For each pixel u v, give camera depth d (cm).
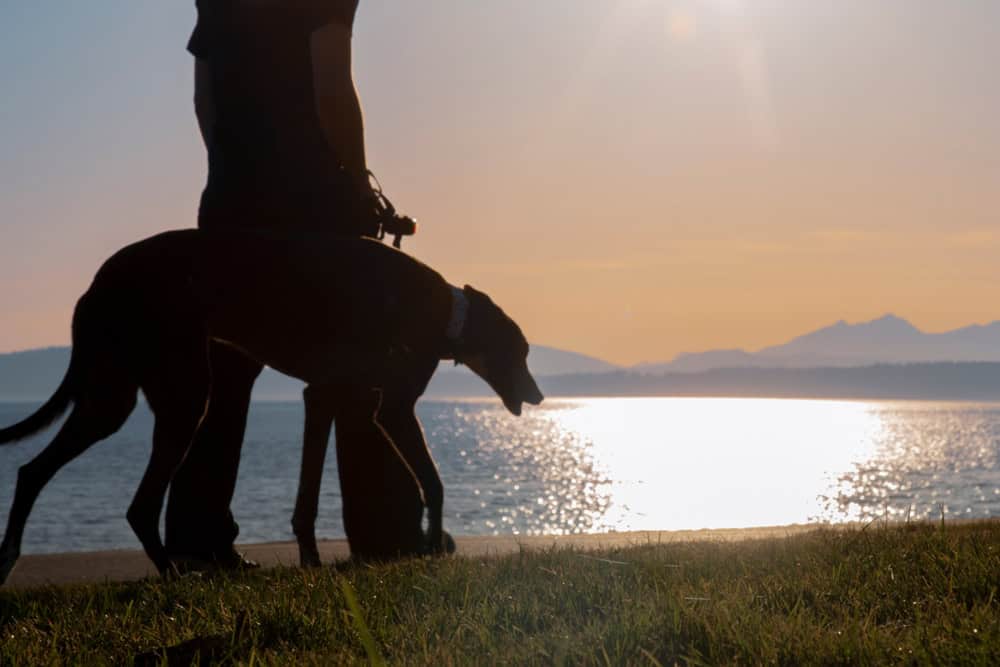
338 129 582
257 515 4847
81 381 506
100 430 505
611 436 16725
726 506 4994
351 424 569
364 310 548
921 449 11838
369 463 576
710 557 506
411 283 566
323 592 409
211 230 530
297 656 324
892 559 463
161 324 504
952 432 17600
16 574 625
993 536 551
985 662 271
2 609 432
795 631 314
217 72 596
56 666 318
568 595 399
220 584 465
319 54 576
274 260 528
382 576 461
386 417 568
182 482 563
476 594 404
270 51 584
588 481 7206
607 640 315
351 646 338
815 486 6306
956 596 379
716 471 8088
